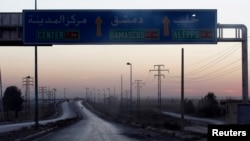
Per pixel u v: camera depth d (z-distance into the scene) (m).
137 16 30.28
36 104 53.78
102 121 95.12
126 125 72.81
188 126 69.62
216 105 120.00
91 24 30.39
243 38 30.92
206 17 30.33
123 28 30.34
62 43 30.41
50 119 111.12
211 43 30.38
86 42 30.34
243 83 30.75
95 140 36.75
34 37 30.50
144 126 62.94
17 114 128.50
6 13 31.11
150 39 30.30
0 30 31.25
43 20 30.47
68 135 44.25
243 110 27.28
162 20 30.31
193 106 137.00
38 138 39.94
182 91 47.50
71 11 30.47
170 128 58.16
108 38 30.33
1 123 81.94
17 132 46.56
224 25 30.78
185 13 30.30
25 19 30.48
